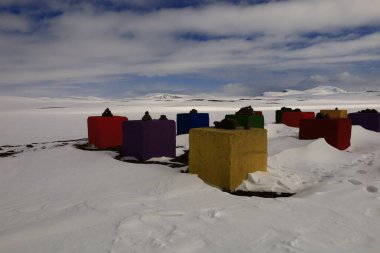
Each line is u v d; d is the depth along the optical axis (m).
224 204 4.16
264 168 5.64
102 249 2.91
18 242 3.11
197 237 3.13
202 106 63.28
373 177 5.33
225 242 3.03
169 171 6.17
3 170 6.78
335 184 4.96
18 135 15.32
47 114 36.56
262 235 3.18
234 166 5.16
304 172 6.22
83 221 3.58
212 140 5.35
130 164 6.78
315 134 8.74
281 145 8.29
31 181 5.87
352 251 2.87
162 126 7.66
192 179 5.41
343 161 7.01
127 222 3.48
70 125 21.25
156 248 2.91
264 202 4.22
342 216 3.66
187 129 11.35
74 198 4.78
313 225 3.42
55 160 7.52
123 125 7.81
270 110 40.50
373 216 3.66
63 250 2.92
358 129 10.63
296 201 4.21
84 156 7.88
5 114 36.81
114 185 5.39
